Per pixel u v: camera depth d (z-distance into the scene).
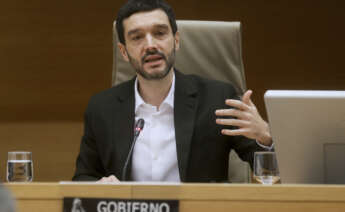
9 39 13.27
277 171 4.01
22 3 13.26
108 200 3.34
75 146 13.20
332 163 3.73
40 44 13.30
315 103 3.62
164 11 5.42
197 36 6.15
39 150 13.20
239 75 6.12
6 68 13.27
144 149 5.43
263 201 3.37
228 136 5.65
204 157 5.46
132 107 5.57
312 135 3.69
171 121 5.54
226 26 6.17
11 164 4.34
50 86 13.30
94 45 13.33
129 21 5.41
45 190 3.41
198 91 5.68
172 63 5.43
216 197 3.36
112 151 5.48
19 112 13.26
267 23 13.23
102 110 5.68
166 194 3.34
